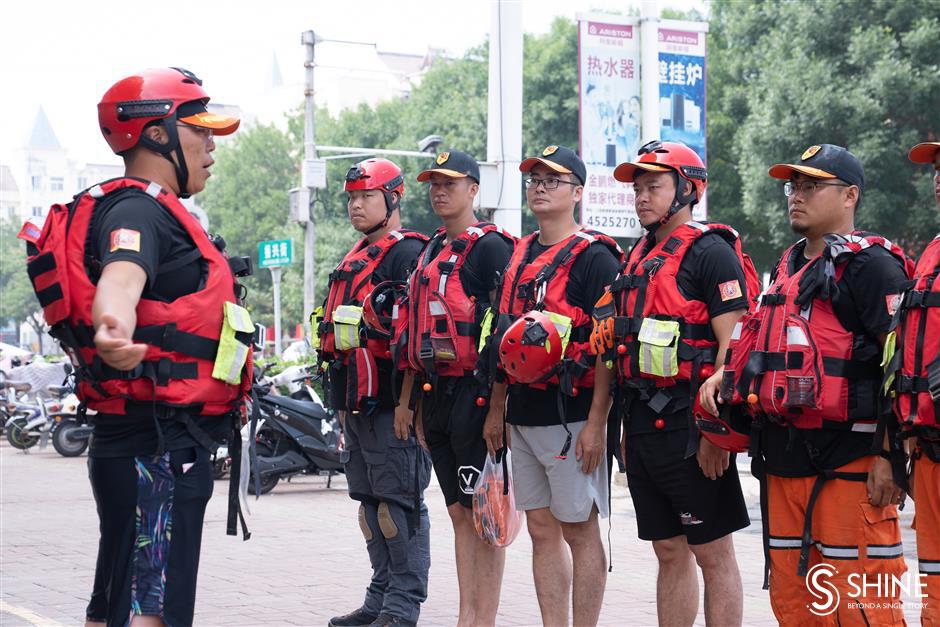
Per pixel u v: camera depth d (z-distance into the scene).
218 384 3.57
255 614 6.51
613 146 13.12
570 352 5.05
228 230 62.75
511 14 12.06
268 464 12.11
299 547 8.88
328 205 53.88
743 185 31.48
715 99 34.62
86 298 3.43
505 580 7.47
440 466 5.81
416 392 5.75
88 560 8.35
